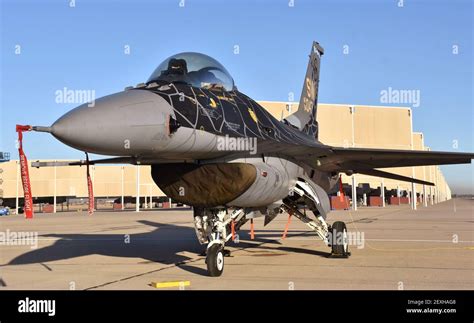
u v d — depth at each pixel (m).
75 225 26.64
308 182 10.77
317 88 16.48
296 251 11.98
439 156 10.91
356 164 12.23
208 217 9.20
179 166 8.39
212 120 7.53
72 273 8.84
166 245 14.09
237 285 7.34
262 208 10.45
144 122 6.35
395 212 39.50
